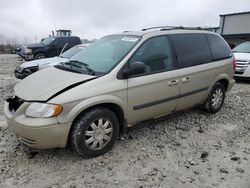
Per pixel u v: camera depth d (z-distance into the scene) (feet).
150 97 12.64
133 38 13.16
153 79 12.53
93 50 13.99
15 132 10.58
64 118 10.05
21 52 51.11
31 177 9.98
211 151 12.35
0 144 12.50
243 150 12.56
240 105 20.04
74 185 9.59
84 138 10.79
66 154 11.61
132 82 11.80
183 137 13.78
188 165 11.07
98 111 10.98
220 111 18.25
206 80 15.64
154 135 13.91
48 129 9.84
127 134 13.88
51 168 10.59
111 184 9.70
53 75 11.85
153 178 10.10
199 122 15.97
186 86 14.32
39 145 10.17
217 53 16.60
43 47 48.88
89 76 11.19
